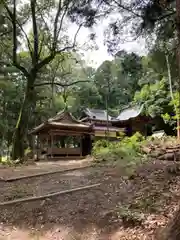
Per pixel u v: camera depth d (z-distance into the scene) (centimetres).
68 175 842
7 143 3027
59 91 3039
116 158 1020
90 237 449
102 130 2375
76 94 3325
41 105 3022
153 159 983
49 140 1930
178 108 1497
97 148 1434
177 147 1095
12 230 484
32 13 1572
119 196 602
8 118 2958
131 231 439
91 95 3506
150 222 445
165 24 691
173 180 670
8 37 1862
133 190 631
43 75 2738
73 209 554
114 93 3594
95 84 3494
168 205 509
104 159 1057
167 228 316
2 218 527
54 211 552
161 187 623
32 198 609
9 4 1585
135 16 714
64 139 2392
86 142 1964
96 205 564
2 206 575
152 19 681
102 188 668
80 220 506
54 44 1602
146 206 511
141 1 678
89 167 951
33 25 1584
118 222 476
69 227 487
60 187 698
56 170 933
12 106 2992
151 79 2392
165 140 1395
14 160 1393
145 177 716
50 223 505
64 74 2697
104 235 449
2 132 2755
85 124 1909
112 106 3559
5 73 2816
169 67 1156
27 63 2298
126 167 836
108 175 786
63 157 1752
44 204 586
